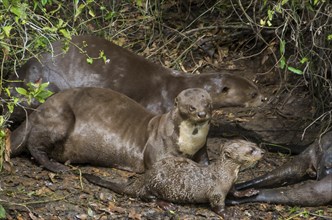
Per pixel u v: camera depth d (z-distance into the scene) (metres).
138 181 17.61
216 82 21.50
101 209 17.03
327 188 17.94
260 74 24.19
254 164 20.00
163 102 21.31
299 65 24.19
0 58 20.77
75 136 19.06
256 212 17.53
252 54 25.69
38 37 18.27
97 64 21.19
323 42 21.56
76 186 18.00
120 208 17.05
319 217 17.58
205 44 26.05
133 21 26.67
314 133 22.09
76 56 21.09
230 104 21.66
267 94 23.94
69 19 22.69
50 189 17.77
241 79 21.67
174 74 21.77
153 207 17.30
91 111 19.20
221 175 17.03
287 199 17.89
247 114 23.12
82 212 16.97
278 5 19.45
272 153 21.16
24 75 20.67
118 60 21.42
